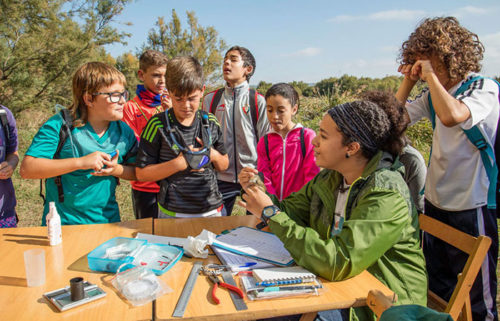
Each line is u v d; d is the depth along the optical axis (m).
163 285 1.35
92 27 10.13
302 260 1.41
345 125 1.50
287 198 2.00
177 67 1.98
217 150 2.38
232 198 3.34
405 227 1.48
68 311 1.18
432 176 2.24
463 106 1.84
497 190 2.01
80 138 2.05
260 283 1.32
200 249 1.58
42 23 9.20
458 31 1.95
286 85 2.76
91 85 1.95
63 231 1.86
